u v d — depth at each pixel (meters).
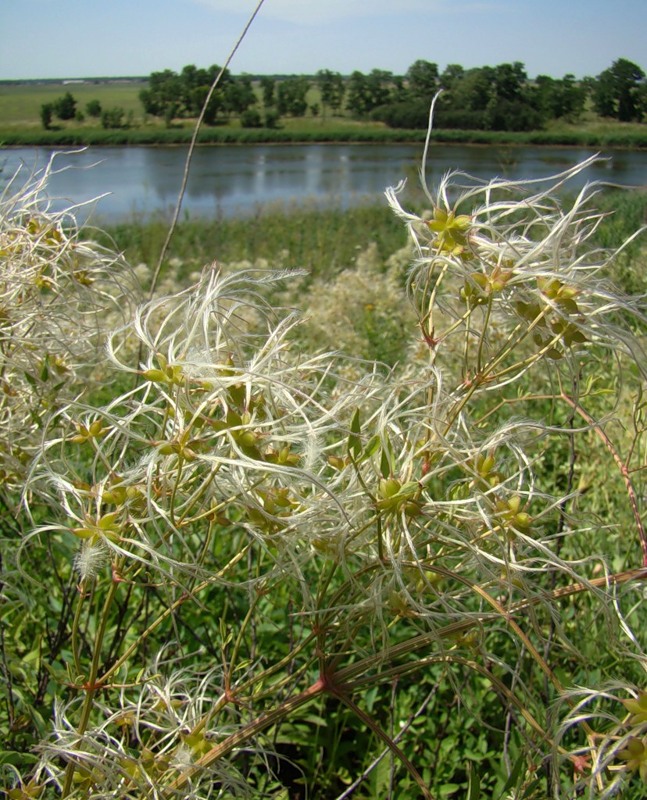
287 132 55.56
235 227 16.98
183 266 11.45
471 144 41.12
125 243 13.38
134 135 50.19
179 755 1.63
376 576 1.63
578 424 3.98
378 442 1.44
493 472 1.66
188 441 1.44
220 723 2.10
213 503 1.65
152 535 2.12
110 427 1.69
